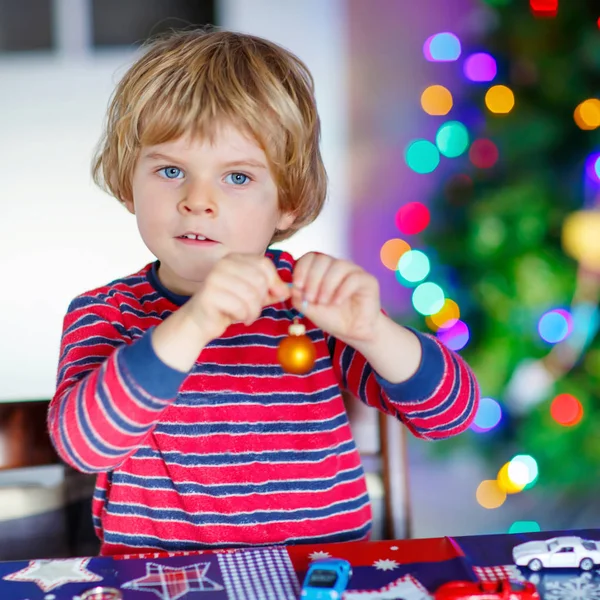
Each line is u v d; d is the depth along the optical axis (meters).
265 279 0.82
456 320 2.66
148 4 3.07
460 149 2.67
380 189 3.16
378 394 1.04
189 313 0.82
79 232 3.18
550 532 0.85
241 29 3.07
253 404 1.02
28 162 3.14
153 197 0.97
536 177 2.54
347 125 3.13
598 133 2.45
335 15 3.09
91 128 3.14
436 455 2.73
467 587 0.71
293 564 0.79
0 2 3.04
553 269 2.50
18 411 1.13
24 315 3.16
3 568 0.79
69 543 1.19
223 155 0.95
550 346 2.55
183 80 0.96
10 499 1.17
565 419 2.51
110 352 0.99
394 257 2.90
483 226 2.55
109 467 0.87
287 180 1.02
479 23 2.64
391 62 3.12
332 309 0.85
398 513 1.19
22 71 3.09
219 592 0.74
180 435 1.00
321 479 1.01
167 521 0.97
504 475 2.49
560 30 2.46
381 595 0.72
